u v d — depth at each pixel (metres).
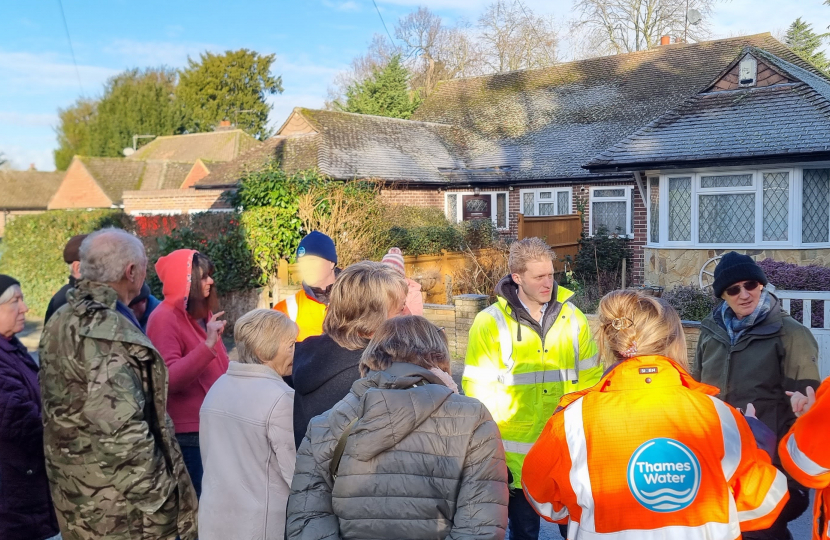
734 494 2.13
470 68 46.91
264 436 2.86
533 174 19.83
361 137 22.59
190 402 3.70
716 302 9.70
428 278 12.30
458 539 2.05
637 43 38.19
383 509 2.08
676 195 13.51
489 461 2.16
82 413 2.72
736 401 3.30
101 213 15.07
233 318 11.40
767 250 12.56
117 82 63.59
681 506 2.05
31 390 3.48
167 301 3.82
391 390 2.12
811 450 2.16
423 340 2.31
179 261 3.80
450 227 15.34
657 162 13.07
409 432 2.10
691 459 2.06
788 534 3.04
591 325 7.70
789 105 13.20
